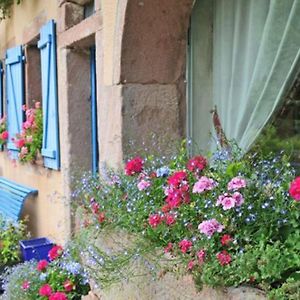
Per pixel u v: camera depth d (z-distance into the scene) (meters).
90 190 3.24
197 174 2.27
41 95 5.14
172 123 3.27
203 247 2.05
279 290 1.72
